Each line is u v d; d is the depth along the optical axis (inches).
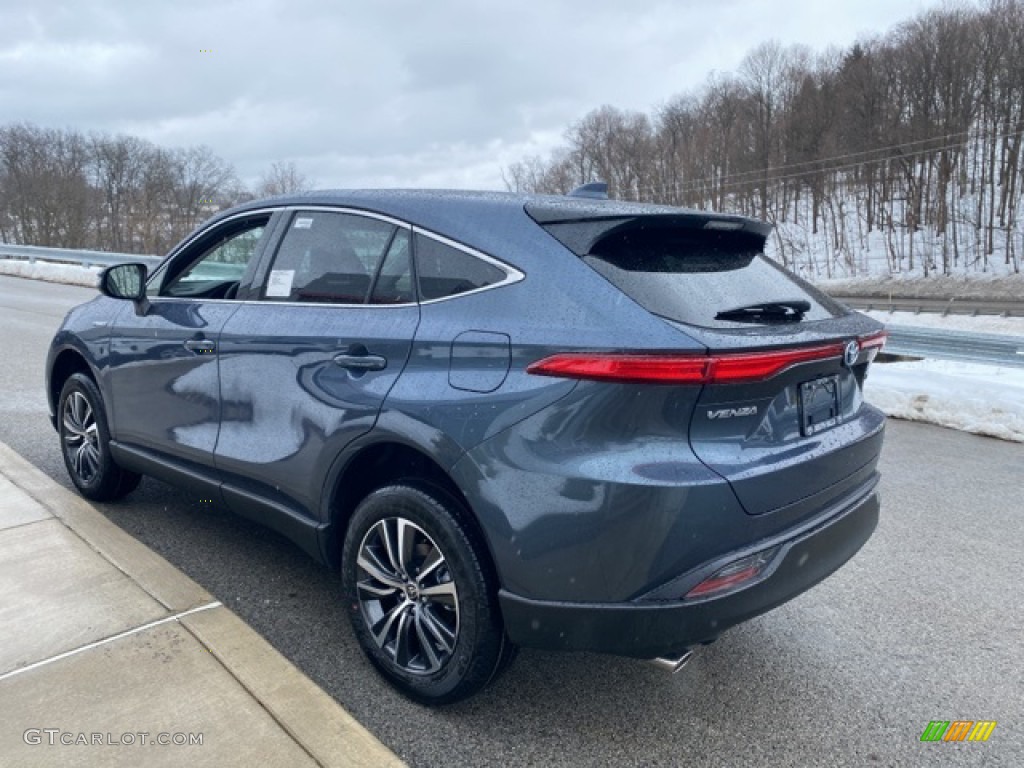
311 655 115.5
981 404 284.8
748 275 106.3
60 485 171.2
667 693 110.0
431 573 100.0
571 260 94.0
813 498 97.3
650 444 85.2
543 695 108.4
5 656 103.6
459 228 103.5
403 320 104.0
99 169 2915.8
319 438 110.5
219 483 131.5
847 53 3169.3
